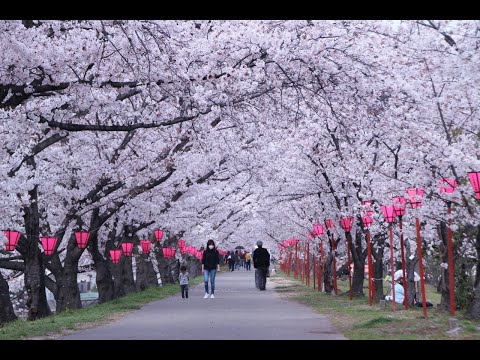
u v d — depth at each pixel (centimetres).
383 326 1738
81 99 1872
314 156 2917
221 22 2003
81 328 1888
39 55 1576
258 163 3453
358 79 1944
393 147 2422
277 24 1934
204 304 2853
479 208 1806
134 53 1738
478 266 1761
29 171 2402
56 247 2814
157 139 3002
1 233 2370
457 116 1998
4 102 1652
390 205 2191
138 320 2103
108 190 2856
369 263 2598
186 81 1811
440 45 1895
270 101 2142
